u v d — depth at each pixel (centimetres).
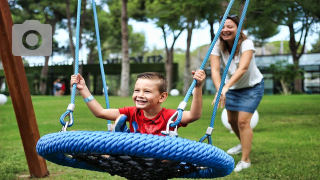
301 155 466
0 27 342
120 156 212
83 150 193
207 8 1134
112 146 187
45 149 213
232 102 423
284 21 987
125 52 2164
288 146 532
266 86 2931
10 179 362
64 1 2691
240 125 414
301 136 628
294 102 1387
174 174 237
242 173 383
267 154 478
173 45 2878
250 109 411
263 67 2891
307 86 2834
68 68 3597
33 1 2820
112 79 4800
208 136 250
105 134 191
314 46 2434
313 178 355
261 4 985
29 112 362
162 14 1372
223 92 365
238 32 270
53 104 1437
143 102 241
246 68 385
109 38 3741
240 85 413
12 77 351
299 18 970
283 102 1406
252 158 453
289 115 980
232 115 441
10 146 542
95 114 272
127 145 186
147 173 232
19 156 471
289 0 929
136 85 245
